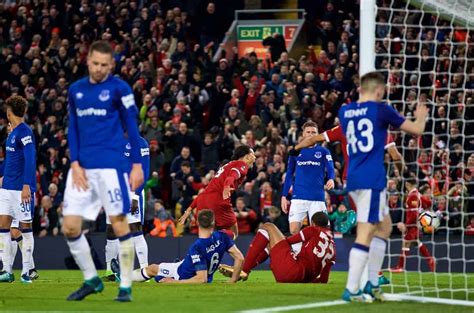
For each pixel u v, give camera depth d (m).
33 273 21.64
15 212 20.05
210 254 18.66
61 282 20.61
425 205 27.03
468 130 31.67
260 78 37.69
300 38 42.72
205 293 15.63
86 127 13.43
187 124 35.97
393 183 25.59
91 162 13.35
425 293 16.83
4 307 13.27
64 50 40.50
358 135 13.82
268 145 33.19
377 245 14.55
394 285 18.38
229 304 13.67
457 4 19.02
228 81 38.09
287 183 22.97
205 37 43.53
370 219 13.76
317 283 18.91
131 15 42.59
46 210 32.28
